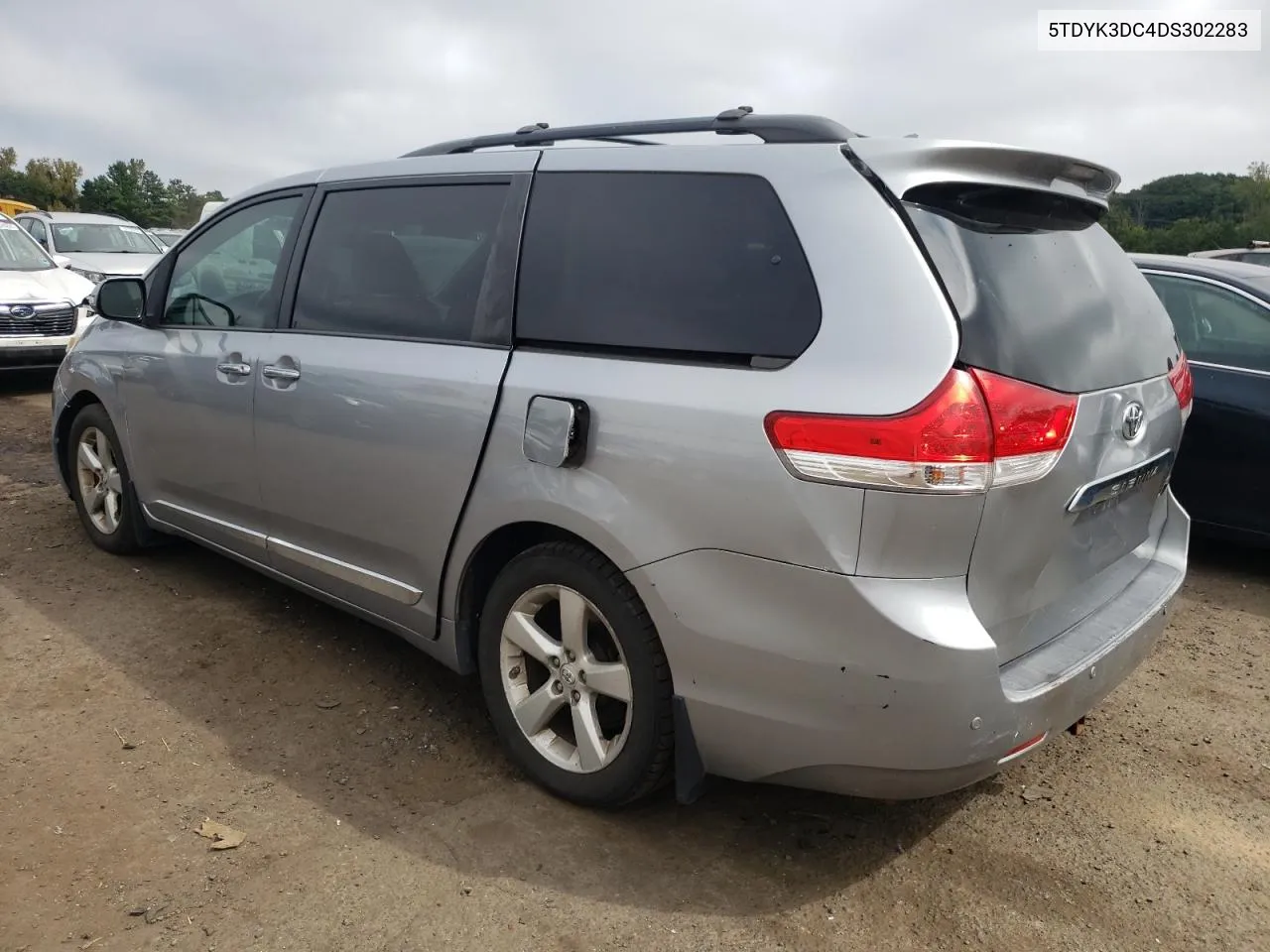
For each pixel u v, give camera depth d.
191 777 2.90
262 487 3.62
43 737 3.09
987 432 2.10
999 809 2.90
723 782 3.00
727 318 2.41
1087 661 2.44
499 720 2.95
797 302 2.30
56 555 4.73
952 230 2.31
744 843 2.70
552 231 2.83
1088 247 2.80
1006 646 2.34
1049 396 2.24
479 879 2.50
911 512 2.09
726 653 2.32
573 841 2.67
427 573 3.05
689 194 2.58
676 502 2.36
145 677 3.52
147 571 4.56
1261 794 3.02
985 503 2.12
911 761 2.19
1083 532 2.55
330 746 3.12
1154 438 2.75
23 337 9.25
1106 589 2.78
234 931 2.28
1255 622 4.44
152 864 2.50
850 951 2.29
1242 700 3.65
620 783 2.64
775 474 2.20
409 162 3.34
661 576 2.39
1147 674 3.87
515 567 2.81
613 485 2.48
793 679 2.24
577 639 2.68
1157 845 2.74
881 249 2.23
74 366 4.68
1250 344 4.84
